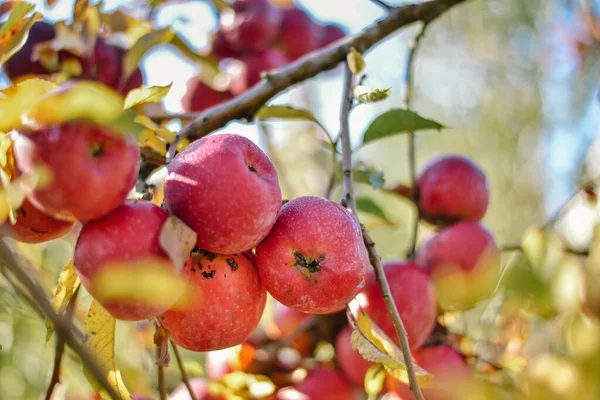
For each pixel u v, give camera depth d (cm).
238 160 71
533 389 75
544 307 75
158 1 102
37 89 69
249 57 110
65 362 95
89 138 68
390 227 107
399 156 209
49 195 68
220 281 73
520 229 190
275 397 92
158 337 74
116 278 68
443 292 92
